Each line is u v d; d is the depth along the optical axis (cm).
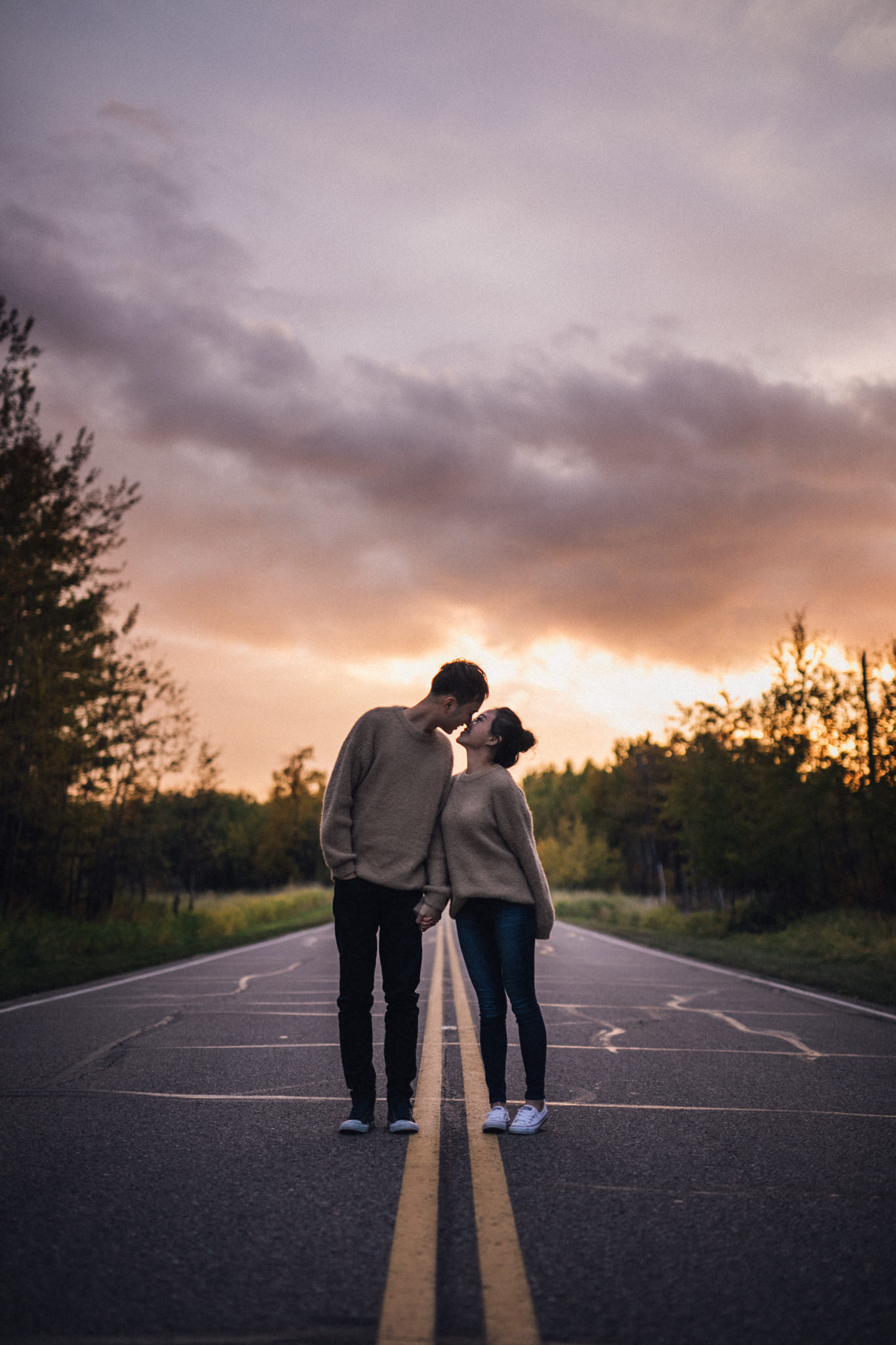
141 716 2081
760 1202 327
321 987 1091
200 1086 518
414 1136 414
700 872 2434
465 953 443
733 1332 228
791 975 1234
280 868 7325
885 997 993
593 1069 586
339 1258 272
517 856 437
